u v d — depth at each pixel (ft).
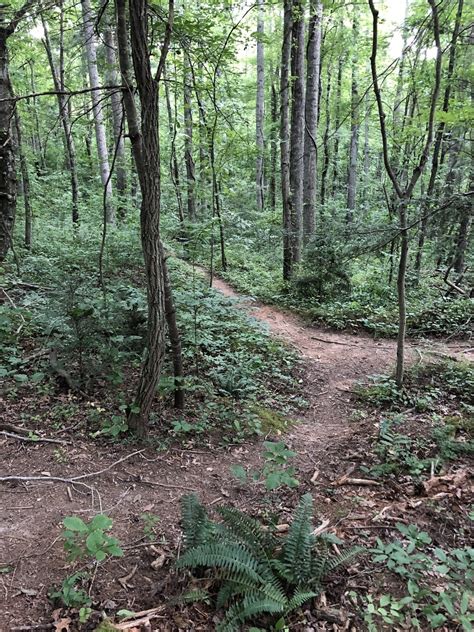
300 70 37.65
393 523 12.01
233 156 36.27
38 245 35.50
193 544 10.10
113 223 41.32
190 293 22.52
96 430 15.48
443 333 29.99
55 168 69.10
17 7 28.53
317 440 17.54
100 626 8.46
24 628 8.43
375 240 19.49
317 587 9.57
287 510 12.69
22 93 45.80
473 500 12.96
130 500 12.51
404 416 18.74
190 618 8.95
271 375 23.34
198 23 18.53
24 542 10.53
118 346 19.67
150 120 12.53
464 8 30.42
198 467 14.60
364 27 64.64
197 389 19.42
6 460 13.55
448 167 34.68
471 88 33.73
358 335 31.12
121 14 12.14
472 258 34.40
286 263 39.73
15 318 21.50
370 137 79.10
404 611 9.17
